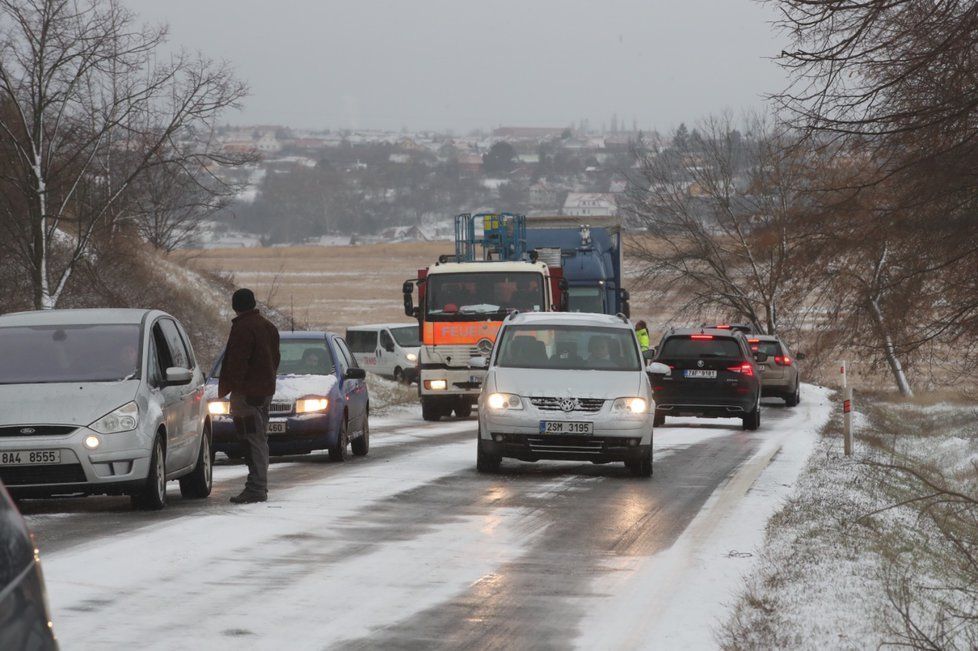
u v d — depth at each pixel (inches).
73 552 1424.7
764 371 5113.2
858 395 6466.5
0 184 3550.7
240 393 1892.2
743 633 1058.7
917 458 3260.3
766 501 1950.1
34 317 1941.4
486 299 3932.1
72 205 3659.0
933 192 2082.9
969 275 2320.4
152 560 1378.0
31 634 465.7
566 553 1461.6
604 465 2522.1
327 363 2677.2
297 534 1577.3
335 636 1038.4
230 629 1056.2
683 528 1662.2
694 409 3727.9
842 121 1886.1
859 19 1764.3
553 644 1023.6
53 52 3378.4
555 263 4611.2
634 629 1079.6
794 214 2723.9
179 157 3565.5
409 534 1585.9
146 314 1971.0
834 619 1112.8
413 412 4623.5
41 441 1715.1
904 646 1026.7
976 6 1737.2
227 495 2054.6
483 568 1358.3
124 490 1754.4
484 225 4554.6
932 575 1449.3
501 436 2260.1
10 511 496.1
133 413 1766.7
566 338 2422.5
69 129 3503.9
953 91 1820.9
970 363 2716.5
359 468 2426.2
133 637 1020.5
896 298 2428.6
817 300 3006.9
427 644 1017.5
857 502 1947.6
